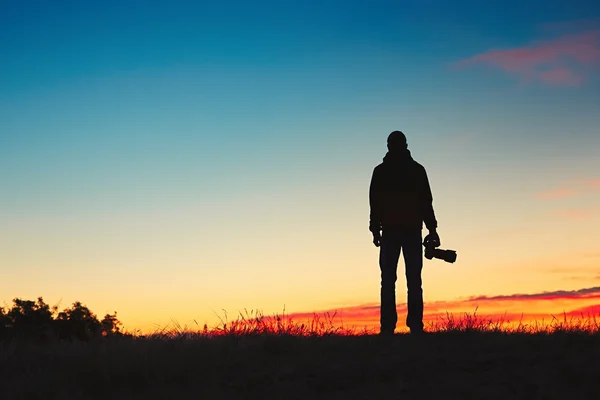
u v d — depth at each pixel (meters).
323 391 8.74
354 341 10.91
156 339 10.95
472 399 8.31
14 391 8.89
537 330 11.30
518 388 8.56
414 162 12.41
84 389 9.09
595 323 11.16
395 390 8.64
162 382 9.17
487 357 9.73
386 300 12.23
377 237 12.43
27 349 10.84
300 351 10.30
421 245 12.34
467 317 11.76
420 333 11.73
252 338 11.09
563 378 8.80
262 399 8.53
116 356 9.92
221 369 9.66
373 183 12.43
